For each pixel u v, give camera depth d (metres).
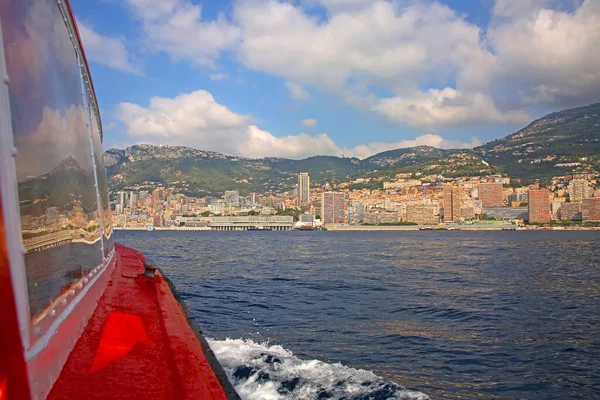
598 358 13.14
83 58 5.50
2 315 1.90
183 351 4.17
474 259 55.50
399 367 11.95
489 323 17.89
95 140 6.82
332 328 16.42
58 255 3.25
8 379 1.88
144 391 3.05
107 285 7.10
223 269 41.09
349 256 61.34
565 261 51.97
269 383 9.31
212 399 3.08
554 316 19.45
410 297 24.50
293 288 27.92
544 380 11.30
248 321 17.38
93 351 3.69
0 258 1.89
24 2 2.79
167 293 7.39
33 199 2.65
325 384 9.54
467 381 11.12
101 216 6.80
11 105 2.34
